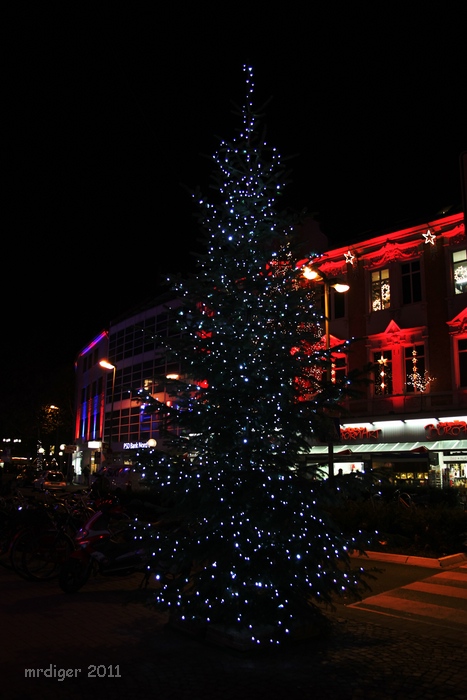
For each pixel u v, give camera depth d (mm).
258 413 6719
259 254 7211
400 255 26359
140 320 45781
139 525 6918
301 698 4758
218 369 6824
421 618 7652
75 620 7074
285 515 5992
